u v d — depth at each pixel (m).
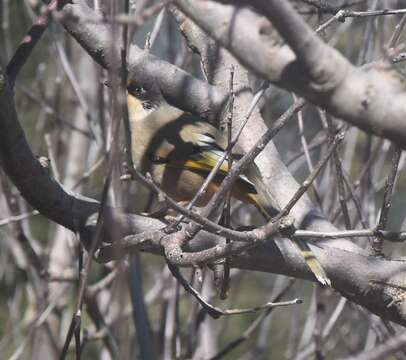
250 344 17.19
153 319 15.29
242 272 14.03
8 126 7.74
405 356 10.20
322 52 4.90
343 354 13.40
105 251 8.10
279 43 4.98
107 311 13.26
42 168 8.35
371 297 8.74
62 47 13.30
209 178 7.23
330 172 11.94
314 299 12.30
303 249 8.55
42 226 17.70
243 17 5.01
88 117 12.20
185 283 7.99
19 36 16.34
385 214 8.35
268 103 12.48
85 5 9.83
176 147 10.66
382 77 4.96
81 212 8.61
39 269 12.73
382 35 11.85
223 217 8.09
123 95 5.87
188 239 7.41
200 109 10.67
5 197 12.44
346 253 8.77
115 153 6.01
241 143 10.07
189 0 5.06
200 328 12.70
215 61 10.58
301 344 12.79
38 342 13.14
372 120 4.96
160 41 14.05
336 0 12.59
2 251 15.12
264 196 9.49
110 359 11.91
